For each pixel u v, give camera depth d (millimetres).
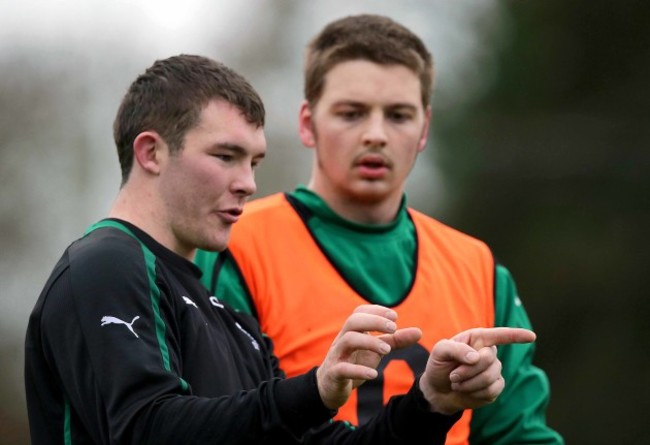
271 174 59906
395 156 16172
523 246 49750
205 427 10422
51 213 48062
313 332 15695
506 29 51031
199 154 11758
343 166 16156
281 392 10664
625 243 48969
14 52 48250
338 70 16172
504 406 16875
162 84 11938
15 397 47125
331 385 10586
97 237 11453
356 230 16422
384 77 16062
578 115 50500
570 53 50438
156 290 11250
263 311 15766
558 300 48844
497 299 17078
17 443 46906
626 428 47875
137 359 10648
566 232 49312
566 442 48344
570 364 48625
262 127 12211
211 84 11891
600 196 49875
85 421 10945
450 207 50156
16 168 47781
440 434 11875
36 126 48094
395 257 16453
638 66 50062
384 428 12086
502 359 16984
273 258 16062
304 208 16578
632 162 49844
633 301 48469
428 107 17109
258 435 10562
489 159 50188
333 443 12609
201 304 12008
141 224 11852
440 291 16484
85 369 10828
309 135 16984
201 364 11531
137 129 11945
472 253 17219
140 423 10430
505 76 50719
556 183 50062
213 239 11891
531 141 50219
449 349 11156
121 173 12227
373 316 10633
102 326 10797
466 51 51188
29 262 47781
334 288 16016
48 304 11227
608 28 50031
